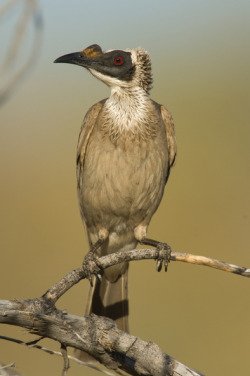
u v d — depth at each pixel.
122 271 11.35
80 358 9.16
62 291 7.17
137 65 11.02
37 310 6.80
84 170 11.13
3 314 6.59
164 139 11.12
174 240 19.80
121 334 7.10
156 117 10.91
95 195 10.91
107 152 10.63
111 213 11.06
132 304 17.36
